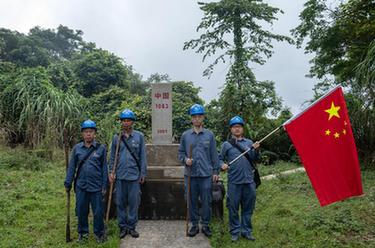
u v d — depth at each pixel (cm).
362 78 861
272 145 1388
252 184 524
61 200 702
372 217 568
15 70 1234
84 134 514
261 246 497
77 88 2027
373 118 917
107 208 557
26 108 1002
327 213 592
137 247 511
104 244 503
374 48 838
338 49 1298
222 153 534
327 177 458
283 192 766
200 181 540
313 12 1335
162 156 665
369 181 773
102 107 1617
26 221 588
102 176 521
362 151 966
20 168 892
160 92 707
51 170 912
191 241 532
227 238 532
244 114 1392
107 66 2283
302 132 469
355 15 1207
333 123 462
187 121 1272
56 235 543
